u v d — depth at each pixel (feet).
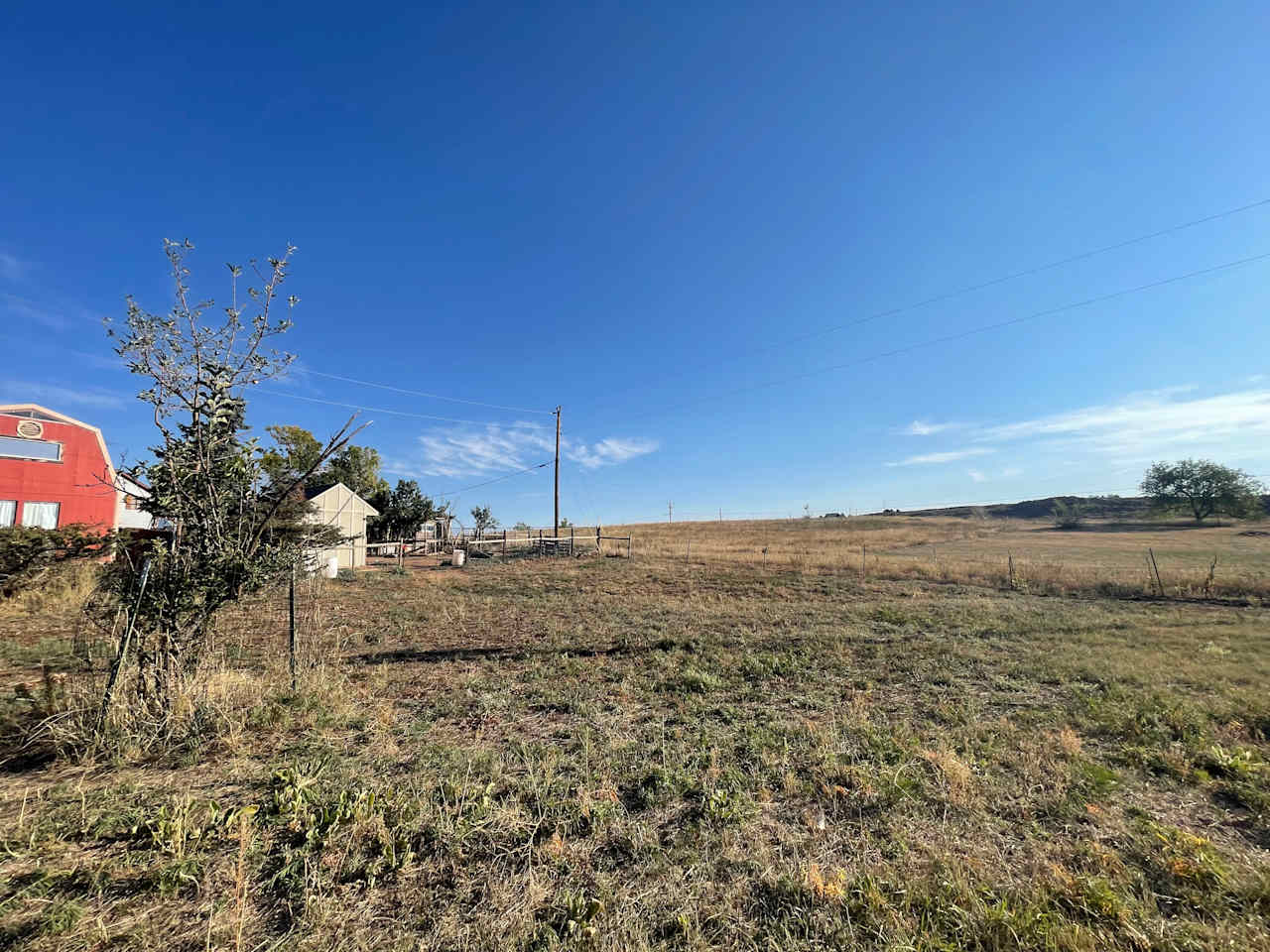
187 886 9.26
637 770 14.44
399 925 8.48
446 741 16.46
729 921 8.73
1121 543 129.70
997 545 125.90
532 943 8.13
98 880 9.23
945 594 54.03
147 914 8.56
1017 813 12.29
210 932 8.07
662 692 21.97
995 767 14.75
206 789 12.87
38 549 38.86
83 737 14.80
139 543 16.98
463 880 9.57
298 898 8.98
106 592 17.17
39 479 64.13
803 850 10.83
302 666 21.06
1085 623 37.55
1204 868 9.84
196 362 17.38
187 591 16.55
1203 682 22.70
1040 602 48.47
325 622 36.19
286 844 10.42
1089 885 9.27
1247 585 51.62
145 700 15.87
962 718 18.72
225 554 16.98
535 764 14.62
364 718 18.03
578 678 23.71
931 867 10.18
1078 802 12.73
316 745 15.60
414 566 83.51
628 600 49.24
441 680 23.22
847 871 10.09
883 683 23.47
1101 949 8.00
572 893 9.20
